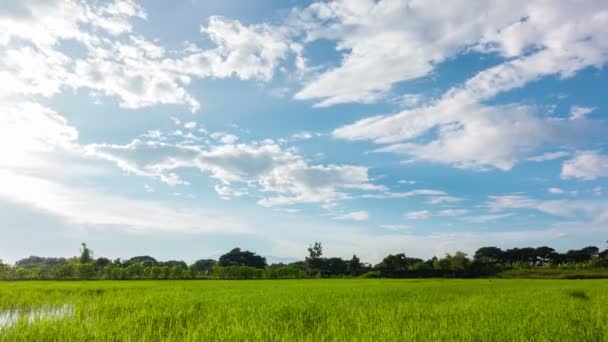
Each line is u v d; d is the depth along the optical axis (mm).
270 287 29078
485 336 8430
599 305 14352
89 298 18750
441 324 9766
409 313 12281
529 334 8633
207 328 9195
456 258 88312
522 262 111812
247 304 14883
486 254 120312
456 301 16703
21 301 17891
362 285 33188
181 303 15070
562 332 8672
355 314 12070
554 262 114375
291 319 11336
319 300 16688
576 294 21781
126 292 22094
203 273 79438
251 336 8391
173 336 8898
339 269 100000
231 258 117250
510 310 12883
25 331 8469
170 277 65750
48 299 18672
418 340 8148
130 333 9016
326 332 9180
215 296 18906
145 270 65625
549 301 16469
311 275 95562
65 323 9375
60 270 61562
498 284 36500
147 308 13602
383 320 10414
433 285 33312
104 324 9953
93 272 63781
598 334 8633
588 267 100500
